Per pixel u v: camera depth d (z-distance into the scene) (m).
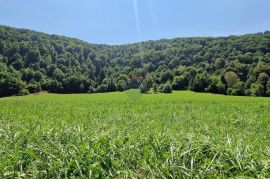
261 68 85.19
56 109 26.00
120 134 7.88
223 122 16.09
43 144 6.30
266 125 14.82
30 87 97.81
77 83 102.94
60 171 4.90
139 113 21.95
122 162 5.31
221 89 88.06
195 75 98.69
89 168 4.87
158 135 6.82
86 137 6.52
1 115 17.80
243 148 5.56
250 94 82.81
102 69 111.44
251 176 4.57
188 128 12.37
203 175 4.67
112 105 34.91
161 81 100.00
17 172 4.97
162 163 5.09
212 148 5.56
